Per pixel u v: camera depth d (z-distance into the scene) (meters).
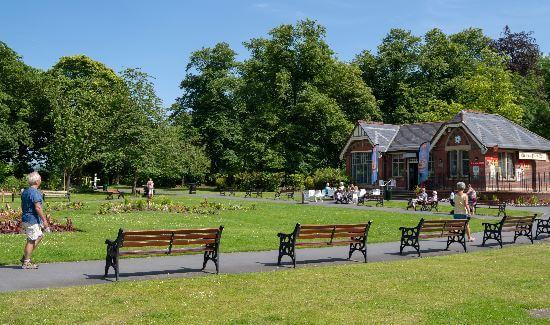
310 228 15.70
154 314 9.57
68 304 10.22
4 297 10.70
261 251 18.52
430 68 74.25
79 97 58.31
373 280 13.16
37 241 14.38
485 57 67.19
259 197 53.41
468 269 15.05
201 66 79.44
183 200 44.97
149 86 58.19
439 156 52.25
